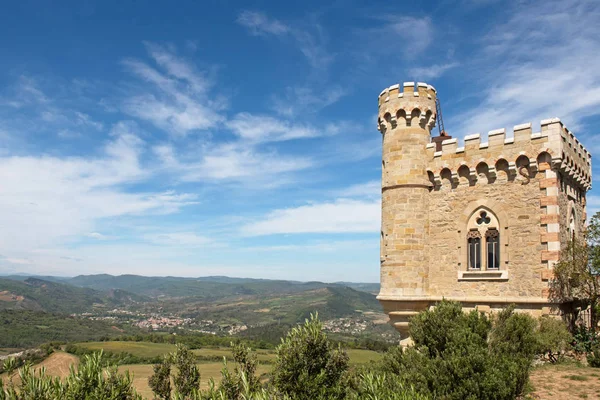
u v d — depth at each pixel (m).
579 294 24.17
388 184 26.78
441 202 25.92
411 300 24.88
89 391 10.03
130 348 91.69
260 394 10.77
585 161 27.58
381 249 27.14
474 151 25.00
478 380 13.41
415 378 13.96
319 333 11.76
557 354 21.81
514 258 23.22
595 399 15.81
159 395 13.89
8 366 10.14
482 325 15.66
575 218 25.80
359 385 12.09
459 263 24.81
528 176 23.33
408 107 26.48
